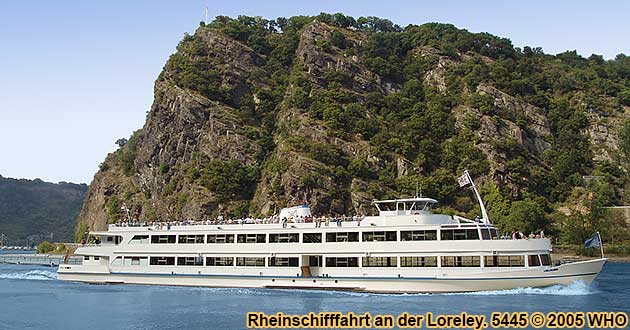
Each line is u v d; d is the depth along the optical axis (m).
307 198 161.50
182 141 195.12
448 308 55.78
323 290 68.31
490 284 62.72
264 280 71.19
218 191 176.50
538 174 181.88
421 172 178.62
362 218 71.25
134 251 78.75
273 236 71.50
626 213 162.62
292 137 181.75
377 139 183.12
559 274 62.72
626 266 125.69
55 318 55.72
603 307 56.53
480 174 176.25
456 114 198.38
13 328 51.91
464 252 63.34
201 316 55.31
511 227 150.38
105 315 56.81
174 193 186.88
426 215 66.25
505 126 193.00
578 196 180.25
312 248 69.25
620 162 191.12
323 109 192.38
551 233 160.12
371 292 66.38
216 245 74.12
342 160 175.25
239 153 187.50
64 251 188.38
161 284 76.62
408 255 65.19
